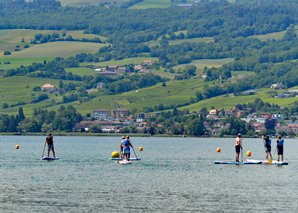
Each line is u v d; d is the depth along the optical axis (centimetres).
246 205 10669
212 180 14438
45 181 13950
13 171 16375
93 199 11206
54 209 10144
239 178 14888
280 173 16162
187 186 13212
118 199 11244
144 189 12669
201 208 10375
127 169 17438
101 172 16312
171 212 10006
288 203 10894
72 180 14200
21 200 11012
